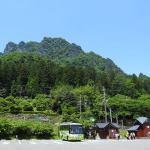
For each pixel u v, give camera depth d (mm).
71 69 98375
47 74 92562
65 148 14867
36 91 86688
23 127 32719
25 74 95688
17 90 85750
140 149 14203
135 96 80500
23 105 67750
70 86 80625
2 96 83125
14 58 143750
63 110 62281
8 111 61031
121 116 66312
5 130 31062
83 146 16891
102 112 59156
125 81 88438
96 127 40062
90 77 100000
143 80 134250
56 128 41469
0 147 16203
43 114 62438
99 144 19703
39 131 33125
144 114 62562
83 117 55188
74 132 26656
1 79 89562
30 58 144875
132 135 36969
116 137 36750
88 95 66875
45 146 16938
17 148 15109
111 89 89125
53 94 72438
